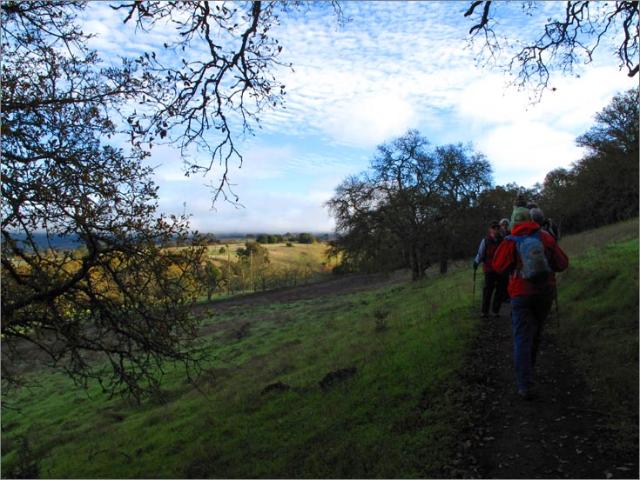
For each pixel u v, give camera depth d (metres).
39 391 22.83
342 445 5.86
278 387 9.73
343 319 20.67
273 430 7.34
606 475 3.99
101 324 7.44
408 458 4.96
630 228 27.86
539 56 9.94
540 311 5.87
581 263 13.05
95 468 9.02
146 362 7.73
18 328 6.91
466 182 39.44
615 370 5.77
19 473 10.64
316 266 92.75
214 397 11.74
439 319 10.48
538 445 4.64
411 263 40.78
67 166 7.00
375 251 40.59
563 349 7.04
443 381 6.62
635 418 4.72
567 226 61.72
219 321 35.75
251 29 7.59
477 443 4.90
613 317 7.48
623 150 49.22
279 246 124.56
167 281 7.55
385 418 6.18
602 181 53.94
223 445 7.42
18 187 6.57
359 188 40.44
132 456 9.00
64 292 7.03
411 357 8.06
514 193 50.59
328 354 12.15
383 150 40.03
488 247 9.61
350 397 7.36
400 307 17.91
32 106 6.79
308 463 5.75
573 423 4.92
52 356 7.09
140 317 7.55
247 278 64.12
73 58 7.35
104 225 7.27
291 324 26.59
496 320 9.45
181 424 9.98
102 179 7.16
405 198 38.72
